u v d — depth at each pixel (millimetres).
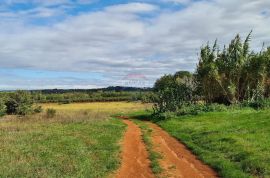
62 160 21297
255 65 54000
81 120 46438
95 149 25750
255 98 53750
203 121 40375
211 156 23219
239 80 56750
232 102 54438
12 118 49250
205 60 58219
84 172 18922
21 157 21688
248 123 33406
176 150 26609
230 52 56656
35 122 44031
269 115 36562
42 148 24938
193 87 57781
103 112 67938
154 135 34594
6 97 58094
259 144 24094
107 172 19969
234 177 18609
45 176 17438
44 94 130500
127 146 28203
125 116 64438
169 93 56656
